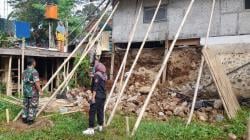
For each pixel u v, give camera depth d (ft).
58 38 59.93
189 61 53.01
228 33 50.08
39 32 97.04
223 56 49.80
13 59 55.31
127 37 59.16
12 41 54.90
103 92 31.19
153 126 32.94
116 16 60.39
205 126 33.37
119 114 39.29
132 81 55.62
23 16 101.71
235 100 41.81
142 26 57.67
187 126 33.06
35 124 33.24
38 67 60.85
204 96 47.85
